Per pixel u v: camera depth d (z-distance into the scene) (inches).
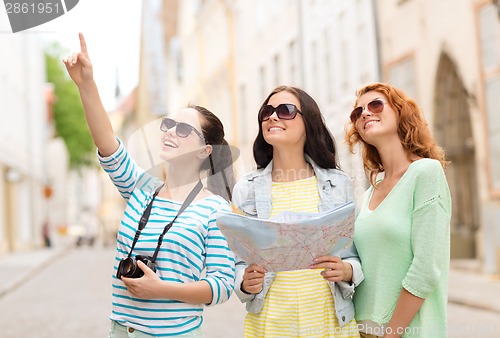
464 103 622.2
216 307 427.5
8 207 1242.6
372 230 129.0
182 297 117.6
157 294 116.1
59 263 946.7
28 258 1029.2
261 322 133.1
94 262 953.5
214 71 1315.2
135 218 125.9
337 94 778.8
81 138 2210.9
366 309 130.1
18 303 484.1
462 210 630.5
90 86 127.6
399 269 125.9
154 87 1481.3
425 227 122.1
